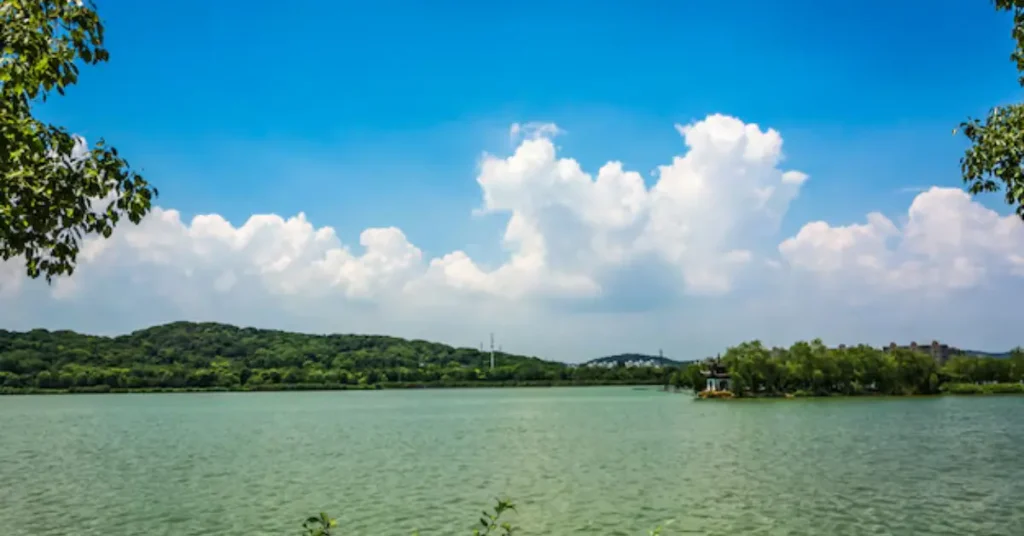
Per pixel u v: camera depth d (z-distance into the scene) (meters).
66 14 13.02
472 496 53.72
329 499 53.22
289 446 96.44
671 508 48.16
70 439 110.81
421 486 58.94
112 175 13.37
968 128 15.96
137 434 120.12
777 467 68.19
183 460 80.69
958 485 56.34
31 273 13.55
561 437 106.06
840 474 62.94
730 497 52.06
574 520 44.78
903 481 58.56
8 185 12.33
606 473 65.75
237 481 63.16
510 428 126.62
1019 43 15.02
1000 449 81.62
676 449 86.25
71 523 45.97
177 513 48.72
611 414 166.50
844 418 137.00
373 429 127.88
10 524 45.91
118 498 54.94
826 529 41.69
